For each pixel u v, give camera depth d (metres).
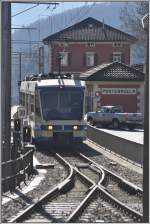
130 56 93.44
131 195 20.19
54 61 93.00
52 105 37.50
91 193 18.83
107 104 72.88
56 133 37.34
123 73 72.75
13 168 20.27
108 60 93.69
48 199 18.56
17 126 25.25
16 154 21.33
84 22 96.00
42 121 37.28
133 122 60.62
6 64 21.45
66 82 37.81
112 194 20.39
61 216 15.48
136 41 86.50
